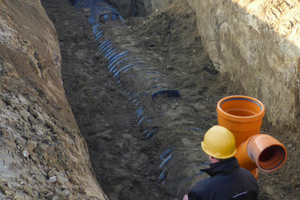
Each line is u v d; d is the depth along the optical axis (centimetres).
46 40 515
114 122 528
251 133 289
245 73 513
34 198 198
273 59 422
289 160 387
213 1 595
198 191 204
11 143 235
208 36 645
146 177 415
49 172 235
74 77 666
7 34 376
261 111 291
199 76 611
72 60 737
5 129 243
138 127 512
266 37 430
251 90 502
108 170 426
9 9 460
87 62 733
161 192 388
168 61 681
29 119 281
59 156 264
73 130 346
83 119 539
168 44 746
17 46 376
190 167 378
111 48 752
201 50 687
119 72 658
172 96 552
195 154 399
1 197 182
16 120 265
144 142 479
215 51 617
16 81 317
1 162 211
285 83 401
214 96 560
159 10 870
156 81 589
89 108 565
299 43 369
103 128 514
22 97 304
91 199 237
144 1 1141
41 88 354
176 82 600
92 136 500
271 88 439
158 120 495
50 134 285
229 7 529
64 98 429
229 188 200
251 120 280
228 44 557
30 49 402
